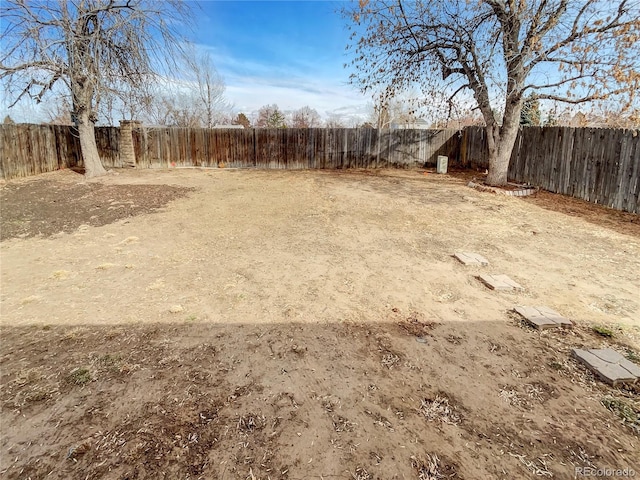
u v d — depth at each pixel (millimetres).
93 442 1932
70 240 5508
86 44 9383
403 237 5539
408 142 13828
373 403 2240
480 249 5031
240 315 3279
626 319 3227
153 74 10688
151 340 2883
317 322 3166
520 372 2531
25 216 6746
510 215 6758
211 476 1747
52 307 3438
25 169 10547
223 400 2250
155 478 1733
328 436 1993
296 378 2455
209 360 2635
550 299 3607
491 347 2816
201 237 5594
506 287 3814
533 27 7602
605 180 7289
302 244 5242
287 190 9195
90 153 10805
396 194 8602
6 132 9859
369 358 2678
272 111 42312
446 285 3928
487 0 7902
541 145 9172
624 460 1848
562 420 2109
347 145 13812
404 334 2992
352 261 4602
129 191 8836
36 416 2109
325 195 8523
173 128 13680
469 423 2090
